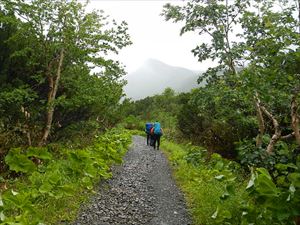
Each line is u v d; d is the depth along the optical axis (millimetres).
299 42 4988
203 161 11359
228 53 7789
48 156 8359
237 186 7781
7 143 8930
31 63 10195
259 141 7707
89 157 8477
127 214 6711
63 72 11539
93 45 11164
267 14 6496
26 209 5367
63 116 12328
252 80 5543
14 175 8734
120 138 16531
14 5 9891
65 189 6523
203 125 16906
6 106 10008
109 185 8820
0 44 10328
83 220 6125
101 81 12297
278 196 4371
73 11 10367
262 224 4656
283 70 5316
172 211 7066
